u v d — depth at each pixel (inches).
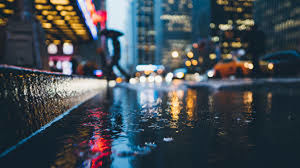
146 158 77.0
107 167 69.1
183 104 245.3
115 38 982.4
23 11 285.4
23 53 271.6
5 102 86.7
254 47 894.4
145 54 6338.6
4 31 263.0
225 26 4461.1
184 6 6604.3
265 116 159.2
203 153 82.0
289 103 234.1
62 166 70.0
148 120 150.3
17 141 93.7
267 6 4138.8
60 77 180.9
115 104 253.4
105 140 99.7
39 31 292.0
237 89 500.1
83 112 190.1
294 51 788.6
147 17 6402.6
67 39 1104.8
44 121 131.6
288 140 97.7
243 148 87.3
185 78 1560.0
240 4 4515.3
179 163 72.3
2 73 85.3
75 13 741.9
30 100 113.5
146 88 631.8
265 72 836.0
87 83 334.0
